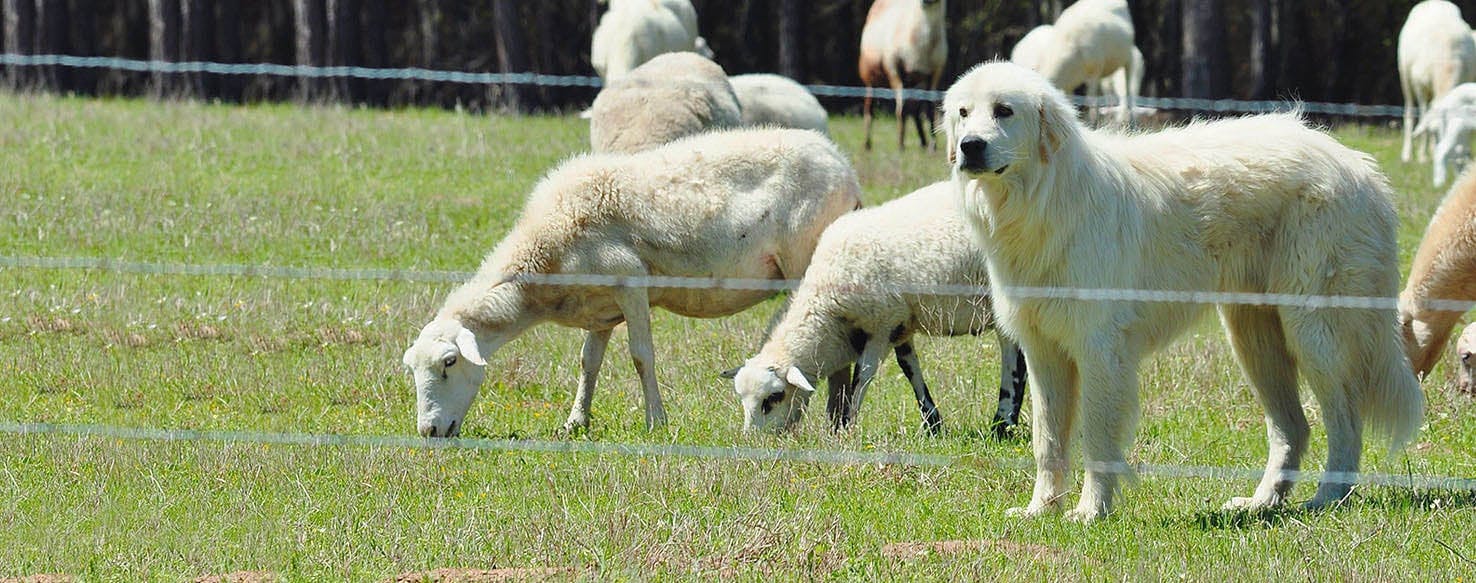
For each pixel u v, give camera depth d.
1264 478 10.73
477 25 53.09
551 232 13.25
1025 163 9.55
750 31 51.19
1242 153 10.26
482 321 13.07
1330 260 10.17
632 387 14.45
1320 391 10.35
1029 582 8.60
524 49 42.88
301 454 11.48
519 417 13.61
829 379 13.38
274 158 26.09
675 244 13.49
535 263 13.25
